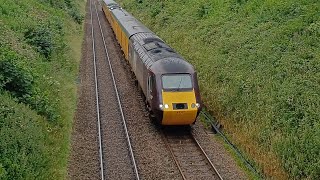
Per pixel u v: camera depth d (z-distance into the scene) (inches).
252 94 661.3
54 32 1154.7
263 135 588.7
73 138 655.1
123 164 585.0
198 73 868.6
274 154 550.3
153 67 705.6
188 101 670.5
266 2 911.0
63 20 1515.7
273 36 749.3
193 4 1280.8
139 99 855.7
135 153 619.5
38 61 848.3
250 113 642.8
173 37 1159.6
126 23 1224.2
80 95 861.8
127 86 945.5
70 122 711.1
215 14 1074.7
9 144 487.5
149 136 679.7
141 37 948.0
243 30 874.8
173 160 601.0
